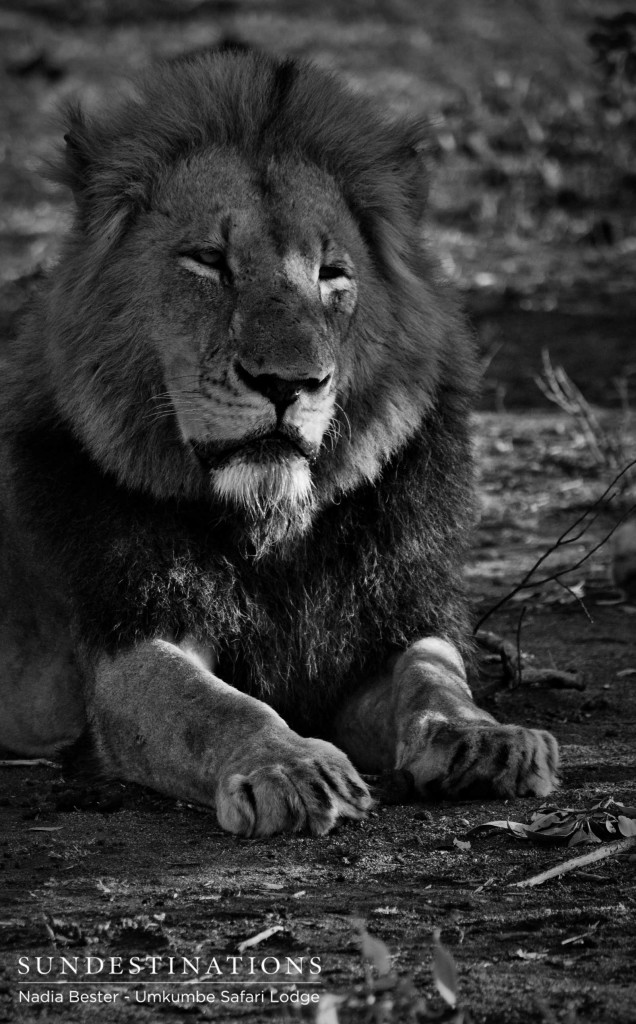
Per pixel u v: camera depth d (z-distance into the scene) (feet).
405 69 135.44
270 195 27.94
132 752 27.12
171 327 27.30
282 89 29.04
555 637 38.24
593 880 21.38
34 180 108.47
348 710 29.84
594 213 101.71
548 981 17.70
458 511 30.68
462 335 31.53
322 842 23.67
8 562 31.40
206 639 28.45
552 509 50.83
